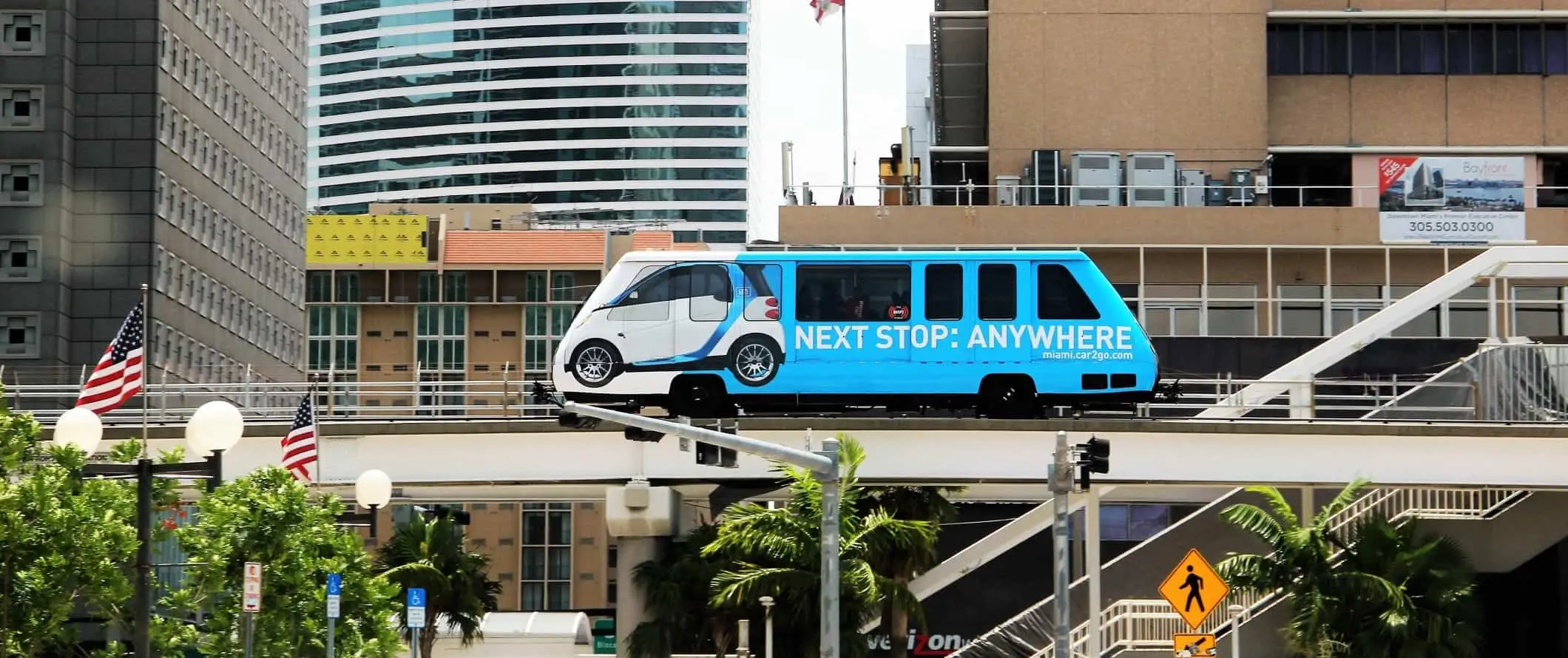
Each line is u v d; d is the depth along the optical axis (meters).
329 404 47.16
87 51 95.31
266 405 54.72
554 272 151.62
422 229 152.50
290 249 115.94
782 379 45.03
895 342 44.94
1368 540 45.03
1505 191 72.19
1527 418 48.22
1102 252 71.50
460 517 55.03
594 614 118.50
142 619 27.17
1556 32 78.81
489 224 168.62
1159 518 66.69
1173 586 35.53
